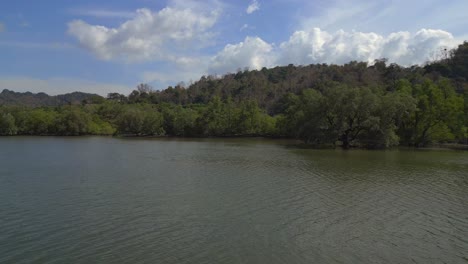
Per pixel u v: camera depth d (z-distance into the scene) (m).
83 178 46.78
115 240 24.20
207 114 168.00
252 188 40.28
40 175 49.19
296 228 26.72
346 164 61.00
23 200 34.72
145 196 36.38
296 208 32.00
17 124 173.25
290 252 22.33
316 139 99.50
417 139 101.62
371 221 28.48
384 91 121.06
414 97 104.19
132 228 26.56
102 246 23.19
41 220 28.45
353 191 38.94
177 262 20.83
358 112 92.25
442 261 21.30
